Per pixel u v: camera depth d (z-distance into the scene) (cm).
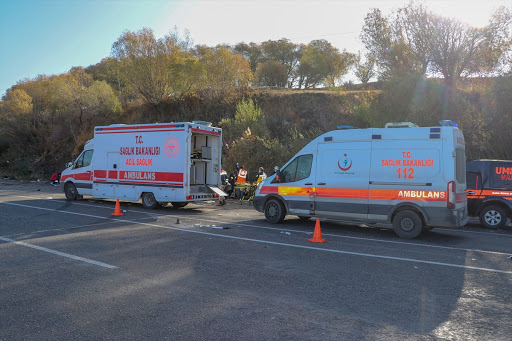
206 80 3838
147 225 1081
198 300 493
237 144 2523
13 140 4472
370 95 2572
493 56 2189
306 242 872
